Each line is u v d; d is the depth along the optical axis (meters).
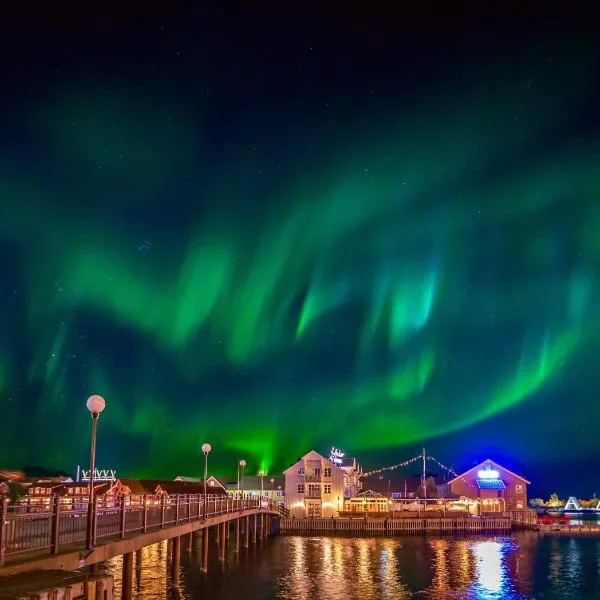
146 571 50.47
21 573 15.77
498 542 84.62
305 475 113.25
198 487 100.69
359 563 59.81
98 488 82.75
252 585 46.00
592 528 104.25
